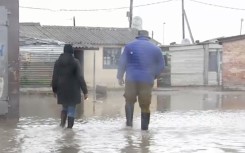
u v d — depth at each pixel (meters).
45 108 18.45
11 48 13.09
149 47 11.61
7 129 11.35
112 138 9.93
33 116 15.12
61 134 10.48
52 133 10.62
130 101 11.87
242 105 20.55
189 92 31.64
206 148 8.80
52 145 9.05
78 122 13.37
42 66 31.48
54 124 12.65
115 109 18.23
